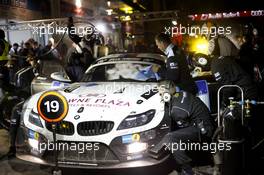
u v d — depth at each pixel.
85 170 4.64
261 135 4.83
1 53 6.34
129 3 18.97
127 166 4.05
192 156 4.71
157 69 5.63
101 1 16.41
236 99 4.73
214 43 4.85
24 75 6.64
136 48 12.91
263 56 7.59
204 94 5.32
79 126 4.18
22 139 4.64
